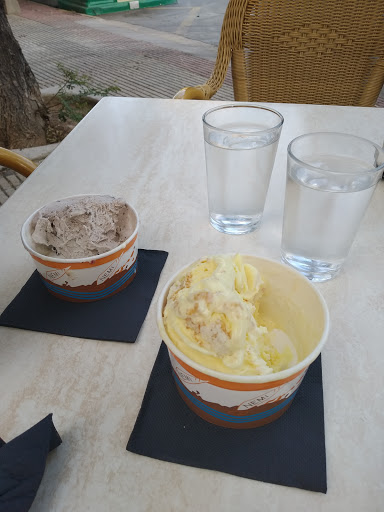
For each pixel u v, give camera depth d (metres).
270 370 0.32
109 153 0.82
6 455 0.32
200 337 0.32
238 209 0.60
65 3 4.89
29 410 0.40
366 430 0.37
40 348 0.46
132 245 0.51
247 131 0.61
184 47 3.60
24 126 1.94
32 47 3.64
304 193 0.48
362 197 0.46
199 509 0.32
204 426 0.38
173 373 0.40
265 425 0.38
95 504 0.33
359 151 0.54
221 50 1.19
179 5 5.12
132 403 0.40
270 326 0.42
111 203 0.54
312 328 0.37
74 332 0.47
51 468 0.35
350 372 0.42
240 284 0.37
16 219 0.66
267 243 0.60
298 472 0.34
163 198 0.70
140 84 2.84
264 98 1.25
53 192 0.72
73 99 2.17
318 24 1.10
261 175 0.58
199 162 0.79
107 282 0.50
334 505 0.32
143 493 0.34
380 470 0.34
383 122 0.88
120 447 0.37
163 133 0.88
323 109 0.94
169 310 0.34
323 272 0.53
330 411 0.39
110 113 0.97
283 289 0.41
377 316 0.48
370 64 1.12
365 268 0.55
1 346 0.46
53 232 0.50
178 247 0.60
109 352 0.45
